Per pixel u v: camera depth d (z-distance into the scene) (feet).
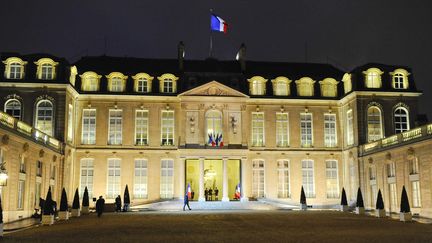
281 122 193.67
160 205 172.24
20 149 123.75
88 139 184.96
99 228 92.27
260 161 191.21
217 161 206.49
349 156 186.50
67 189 172.14
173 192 184.75
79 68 193.57
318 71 209.67
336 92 197.26
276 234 80.07
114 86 188.44
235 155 185.57
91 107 185.88
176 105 189.37
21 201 127.75
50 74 170.91
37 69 170.50
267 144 191.21
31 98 167.73
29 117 166.61
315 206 184.75
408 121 182.29
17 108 167.73
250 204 171.01
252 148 189.88
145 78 190.08
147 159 185.98
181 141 184.75
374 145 166.40
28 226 99.50
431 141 128.77
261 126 192.34
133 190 183.62
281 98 192.75
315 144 193.26
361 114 179.83
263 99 192.13
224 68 203.51
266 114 192.85
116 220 113.09
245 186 184.75
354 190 181.57
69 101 174.70
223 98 188.03
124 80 188.96
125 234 80.74
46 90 167.94
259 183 189.47
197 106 187.11
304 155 191.93
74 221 112.06
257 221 107.04
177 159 186.29
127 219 115.96
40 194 143.95
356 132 179.42
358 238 74.23
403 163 145.48
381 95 181.68
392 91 181.68
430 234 80.12
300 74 205.36
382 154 159.33
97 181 182.70
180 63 196.03
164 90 190.08
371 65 185.37
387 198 156.15
